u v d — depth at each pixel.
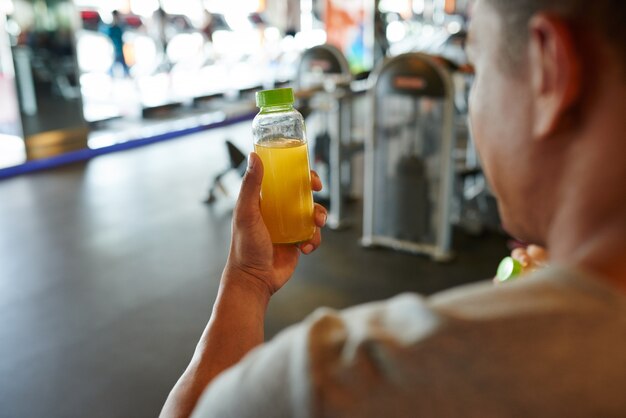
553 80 0.37
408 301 0.40
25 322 3.11
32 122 6.52
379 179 3.85
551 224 0.41
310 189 0.88
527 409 0.34
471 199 4.32
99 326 3.06
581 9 0.36
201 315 3.17
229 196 5.28
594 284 0.36
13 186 5.78
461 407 0.34
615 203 0.36
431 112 3.57
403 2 12.46
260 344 0.74
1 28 6.28
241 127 8.88
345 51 11.37
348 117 4.71
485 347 0.35
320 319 0.41
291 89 0.90
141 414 2.39
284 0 11.36
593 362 0.34
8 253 4.05
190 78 10.44
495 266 3.63
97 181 5.93
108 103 9.26
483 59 0.44
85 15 9.09
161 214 4.85
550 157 0.40
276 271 0.84
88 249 4.11
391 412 0.35
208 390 0.43
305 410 0.36
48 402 2.46
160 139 7.94
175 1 9.82
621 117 0.35
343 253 3.88
